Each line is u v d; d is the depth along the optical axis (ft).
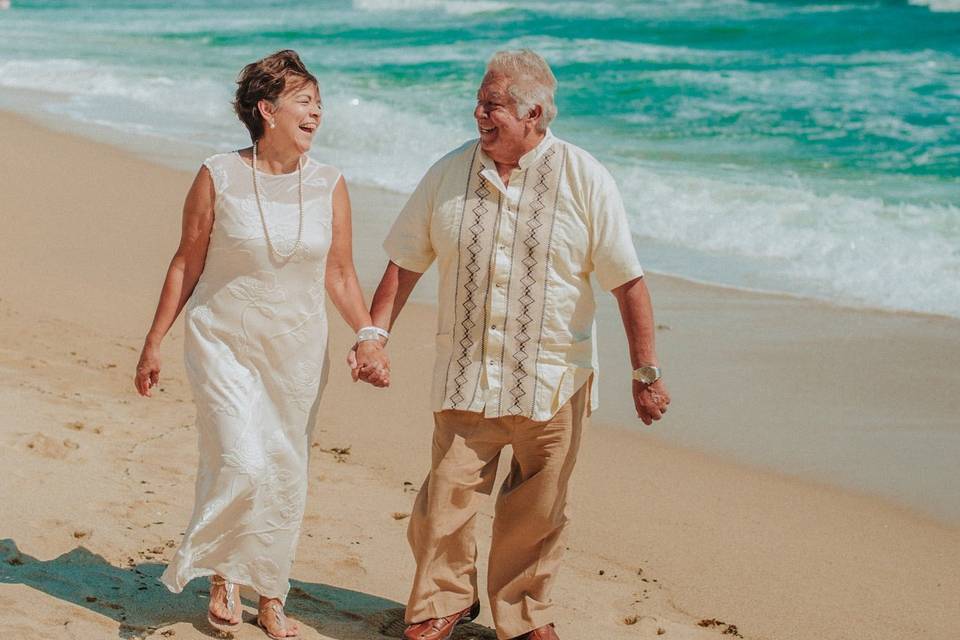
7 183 38.17
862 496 17.94
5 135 46.50
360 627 12.70
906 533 16.69
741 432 20.52
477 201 11.70
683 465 19.04
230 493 11.49
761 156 44.16
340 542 15.14
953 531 16.78
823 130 48.67
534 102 11.27
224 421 11.57
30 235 32.35
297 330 11.87
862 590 14.90
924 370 23.70
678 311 27.71
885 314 27.45
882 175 40.86
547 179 11.56
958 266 30.68
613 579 14.85
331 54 75.51
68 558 13.47
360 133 48.19
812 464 19.15
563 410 11.91
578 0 106.83
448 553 12.28
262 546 11.86
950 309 27.71
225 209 11.55
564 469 12.07
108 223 34.24
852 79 60.44
